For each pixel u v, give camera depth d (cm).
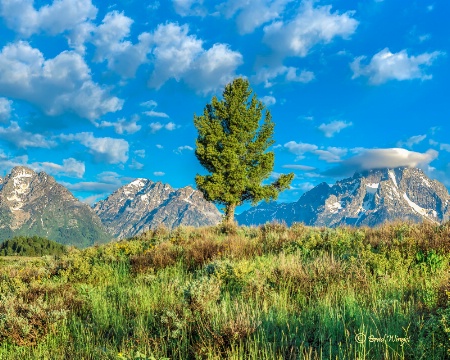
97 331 631
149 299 729
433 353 360
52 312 675
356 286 639
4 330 629
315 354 416
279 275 738
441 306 464
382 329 449
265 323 506
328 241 1041
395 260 740
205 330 505
